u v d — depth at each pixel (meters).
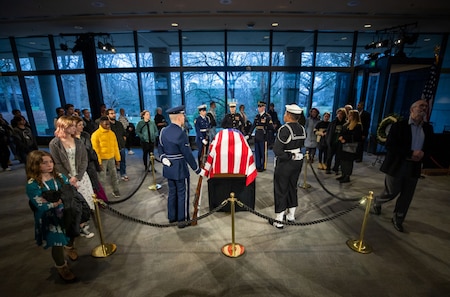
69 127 2.49
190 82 8.19
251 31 7.24
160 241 2.71
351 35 7.35
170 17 5.80
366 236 2.75
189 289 2.02
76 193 2.13
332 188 4.23
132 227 3.03
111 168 3.84
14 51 7.81
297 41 7.66
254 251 2.51
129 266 2.31
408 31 6.91
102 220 3.22
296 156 2.71
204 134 5.34
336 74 7.88
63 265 2.06
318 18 5.89
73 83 8.40
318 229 2.92
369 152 6.79
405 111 6.90
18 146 5.78
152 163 4.32
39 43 7.83
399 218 2.84
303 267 2.26
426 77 6.13
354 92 7.48
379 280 2.09
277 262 2.34
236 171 3.11
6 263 2.39
